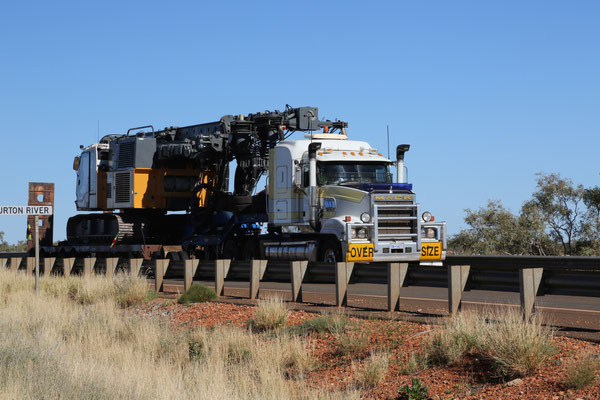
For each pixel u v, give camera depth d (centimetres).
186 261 1980
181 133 3206
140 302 1911
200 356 1230
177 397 944
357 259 2128
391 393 964
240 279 1852
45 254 3628
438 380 971
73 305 1972
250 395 988
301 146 2436
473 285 1300
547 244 3994
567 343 1000
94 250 3231
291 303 1630
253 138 2839
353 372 1076
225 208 2934
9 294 2230
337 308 1496
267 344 1269
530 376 912
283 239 2512
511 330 973
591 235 3884
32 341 1296
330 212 2264
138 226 3120
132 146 3094
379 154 2433
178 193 3141
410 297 1716
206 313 1627
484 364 984
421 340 1122
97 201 3272
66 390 938
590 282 1114
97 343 1380
